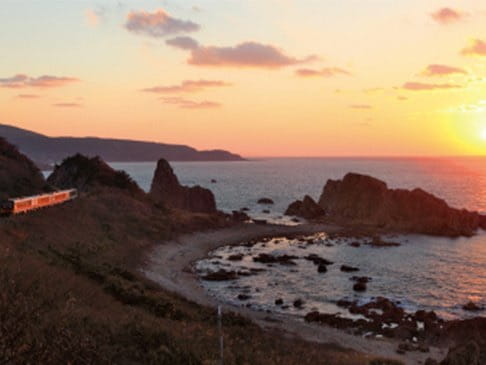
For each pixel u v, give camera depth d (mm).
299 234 109250
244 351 19234
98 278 37688
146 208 103188
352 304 54531
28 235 55062
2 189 83000
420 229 114125
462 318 50312
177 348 16016
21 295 16297
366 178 139125
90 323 16750
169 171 144250
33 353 11023
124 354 14516
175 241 88250
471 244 99250
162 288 50219
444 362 30047
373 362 28203
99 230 76812
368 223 124500
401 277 69250
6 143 104000
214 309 39000
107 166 126312
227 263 77750
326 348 35125
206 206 143625
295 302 54562
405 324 46844
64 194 83312
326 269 73000
